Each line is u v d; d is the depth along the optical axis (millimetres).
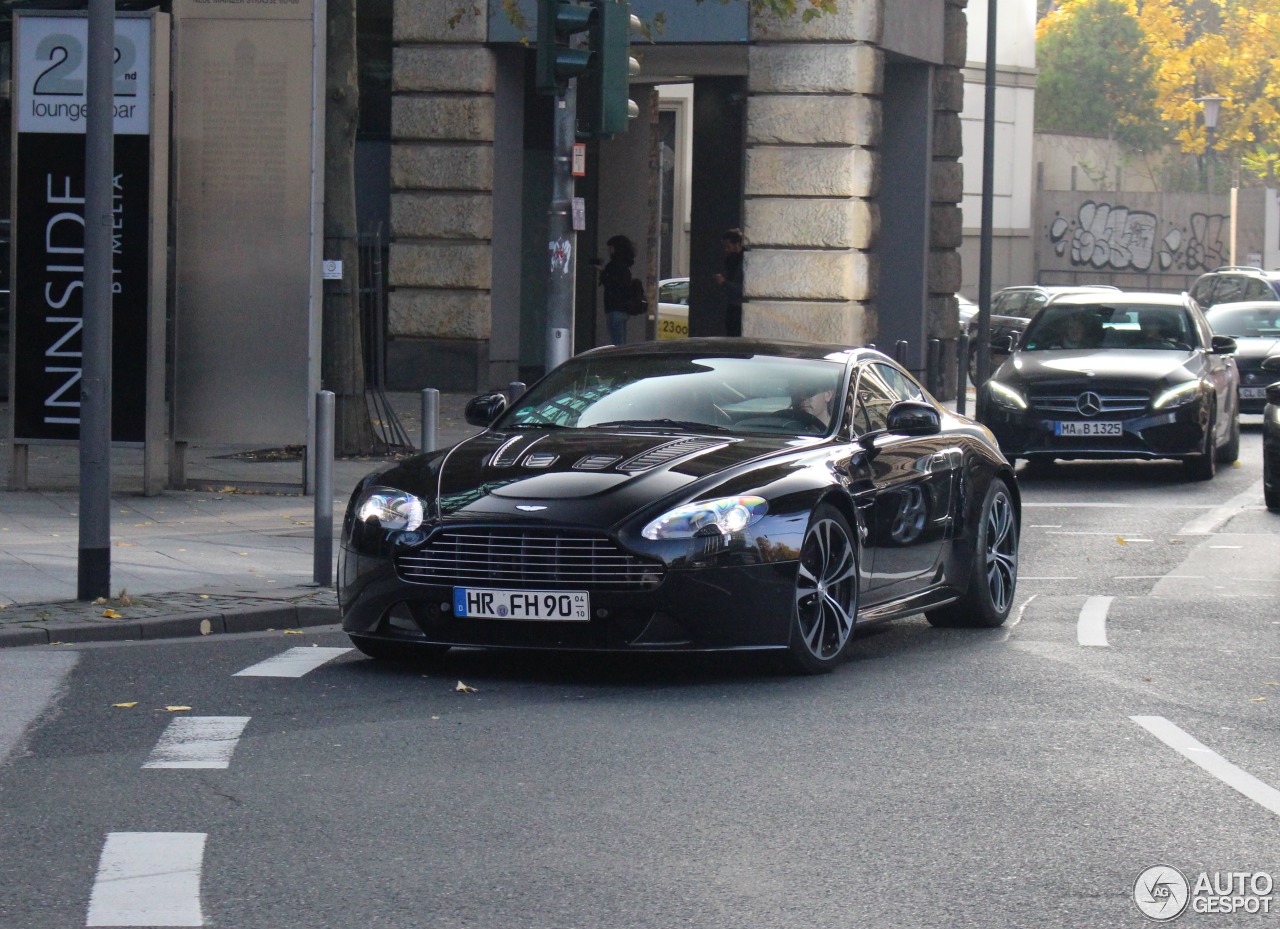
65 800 7492
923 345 36406
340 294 22594
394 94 33531
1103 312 25047
